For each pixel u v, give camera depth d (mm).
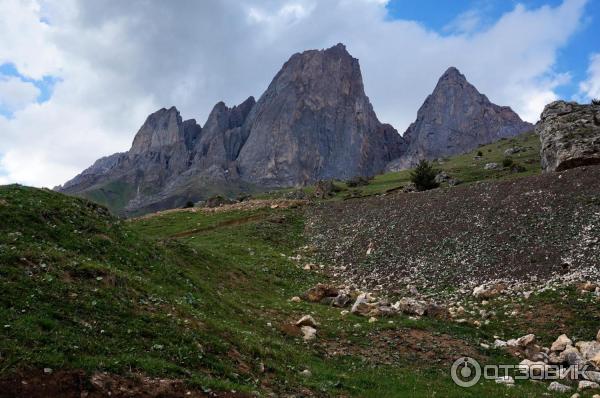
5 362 13773
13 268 19188
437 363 25125
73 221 29531
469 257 46688
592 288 33531
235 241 61656
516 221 51656
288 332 28172
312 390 19375
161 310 21250
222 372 18062
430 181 94750
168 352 17766
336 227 68938
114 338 17344
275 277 45875
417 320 31719
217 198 104438
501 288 37875
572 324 29656
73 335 16312
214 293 31016
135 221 80750
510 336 30062
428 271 46438
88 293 19625
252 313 30375
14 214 26281
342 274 51156
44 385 13719
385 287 45156
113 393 14422
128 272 26906
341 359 25094
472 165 141000
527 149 153125
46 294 18281
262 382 18750
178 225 76812
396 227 61500
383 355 25953
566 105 79312
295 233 69500
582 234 43594
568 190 54969
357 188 131125
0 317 15742
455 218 58219
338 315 33438
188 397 15414
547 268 39812
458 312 34594
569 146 69625
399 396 19875
